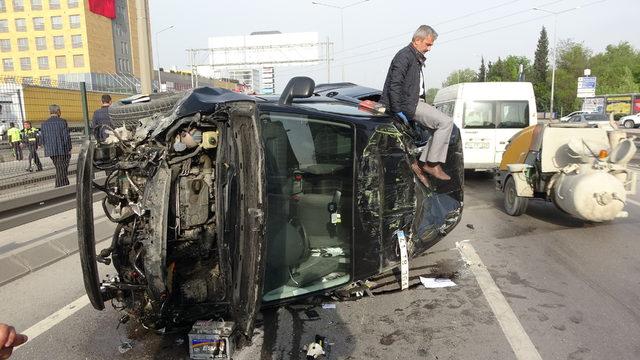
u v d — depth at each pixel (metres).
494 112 11.15
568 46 59.78
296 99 4.45
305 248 4.07
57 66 73.00
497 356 3.38
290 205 3.96
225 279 3.00
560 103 57.28
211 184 3.30
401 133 4.83
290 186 3.95
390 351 3.50
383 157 4.39
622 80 60.41
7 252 5.69
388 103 5.30
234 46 36.66
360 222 4.09
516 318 3.96
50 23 72.12
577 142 6.59
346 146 4.07
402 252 4.45
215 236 3.29
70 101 12.41
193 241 3.28
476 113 11.16
